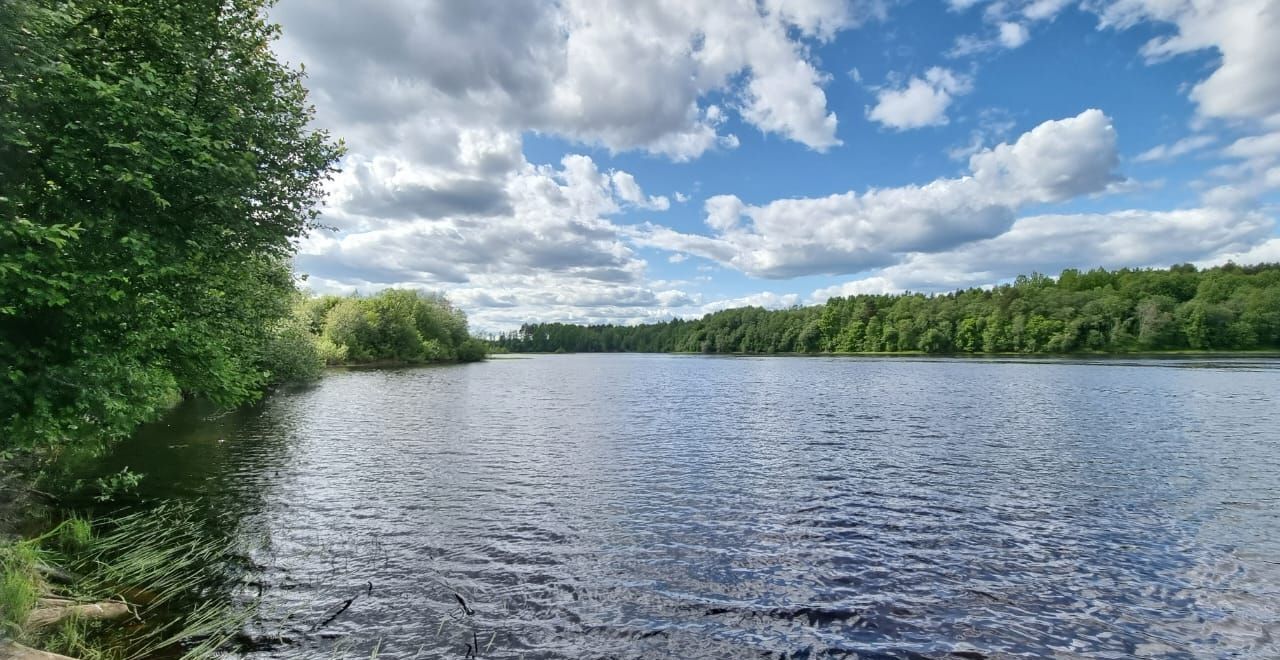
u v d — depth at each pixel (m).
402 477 20.25
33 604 9.18
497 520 15.74
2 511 13.23
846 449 25.75
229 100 13.35
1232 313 110.81
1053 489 19.00
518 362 144.38
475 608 10.80
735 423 33.94
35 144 9.61
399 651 9.30
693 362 141.25
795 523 15.68
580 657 9.28
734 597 11.43
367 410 39.03
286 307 25.09
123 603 10.34
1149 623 10.60
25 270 8.54
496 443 27.22
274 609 10.55
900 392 51.88
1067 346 122.75
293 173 15.87
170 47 12.41
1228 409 37.84
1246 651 9.73
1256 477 20.47
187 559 12.59
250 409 37.56
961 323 144.38
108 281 9.96
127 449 23.52
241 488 18.23
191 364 14.94
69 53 10.48
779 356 175.50
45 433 10.37
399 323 109.94
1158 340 116.12
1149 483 19.72
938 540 14.50
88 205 10.30
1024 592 11.75
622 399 48.47
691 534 14.81
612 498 17.95
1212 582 12.23
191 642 9.32
